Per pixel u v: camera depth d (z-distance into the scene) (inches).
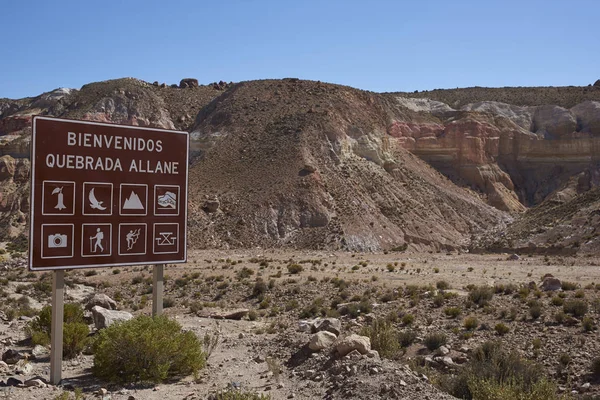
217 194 3331.7
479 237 3449.8
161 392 496.7
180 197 646.5
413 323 893.8
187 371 569.6
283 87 4618.6
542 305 924.6
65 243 558.9
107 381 536.1
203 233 2965.1
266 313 1129.4
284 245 2935.5
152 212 625.6
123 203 603.2
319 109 4146.2
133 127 611.5
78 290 1577.3
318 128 3897.6
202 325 945.5
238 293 1385.3
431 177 4217.5
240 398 443.2
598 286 1155.3
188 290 1475.1
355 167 3752.5
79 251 567.8
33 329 775.7
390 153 4163.4
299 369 552.1
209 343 700.0
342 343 540.4
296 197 3225.9
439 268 1843.0
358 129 4097.0
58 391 498.3
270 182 3368.6
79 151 572.1
